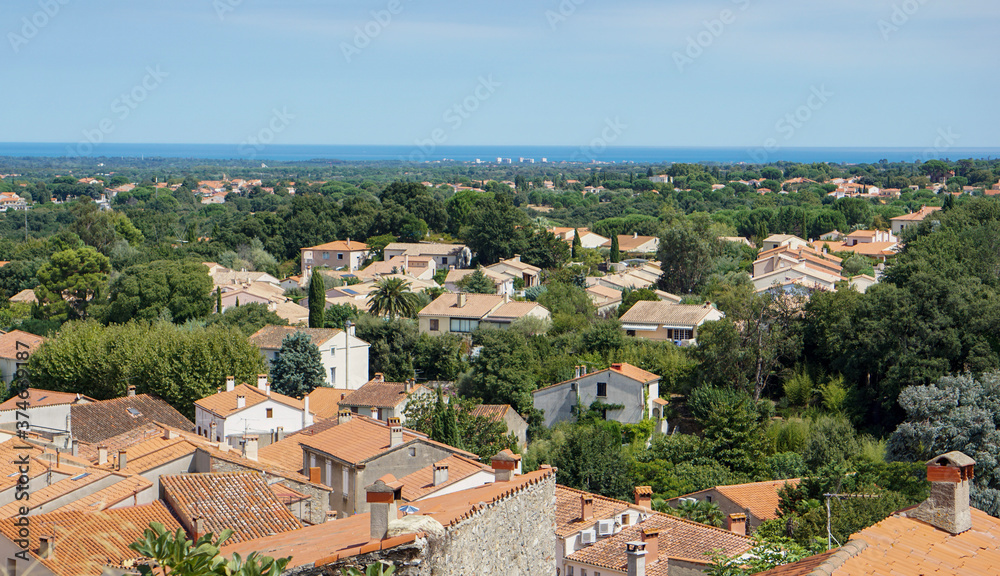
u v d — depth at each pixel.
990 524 15.68
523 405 79.62
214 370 73.69
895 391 69.81
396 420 40.09
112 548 24.36
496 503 17.41
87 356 74.38
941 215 107.62
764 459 65.25
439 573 14.38
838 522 40.38
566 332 95.94
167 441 38.50
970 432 56.38
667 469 63.03
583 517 37.88
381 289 107.19
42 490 29.23
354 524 18.44
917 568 14.14
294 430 61.34
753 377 80.38
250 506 29.17
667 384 81.62
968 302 72.25
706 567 29.98
